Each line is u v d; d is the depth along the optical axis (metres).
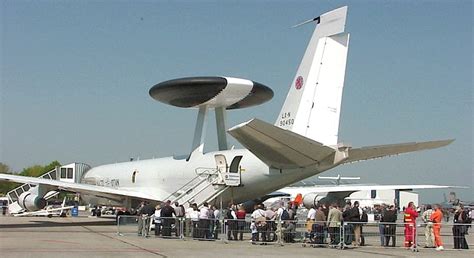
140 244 22.20
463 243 22.28
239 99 35.47
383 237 22.78
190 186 35.56
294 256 17.98
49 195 47.50
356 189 45.22
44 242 22.33
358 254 19.08
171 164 37.84
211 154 34.78
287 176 28.97
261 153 26.94
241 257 17.41
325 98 28.22
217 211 26.88
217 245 22.48
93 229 32.34
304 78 29.34
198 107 37.06
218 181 31.47
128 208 40.66
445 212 57.09
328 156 26.69
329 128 27.81
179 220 26.00
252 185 30.56
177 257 17.14
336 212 22.45
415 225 21.34
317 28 29.16
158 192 38.56
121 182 42.44
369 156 26.58
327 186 46.75
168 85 33.75
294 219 25.86
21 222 40.84
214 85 33.28
